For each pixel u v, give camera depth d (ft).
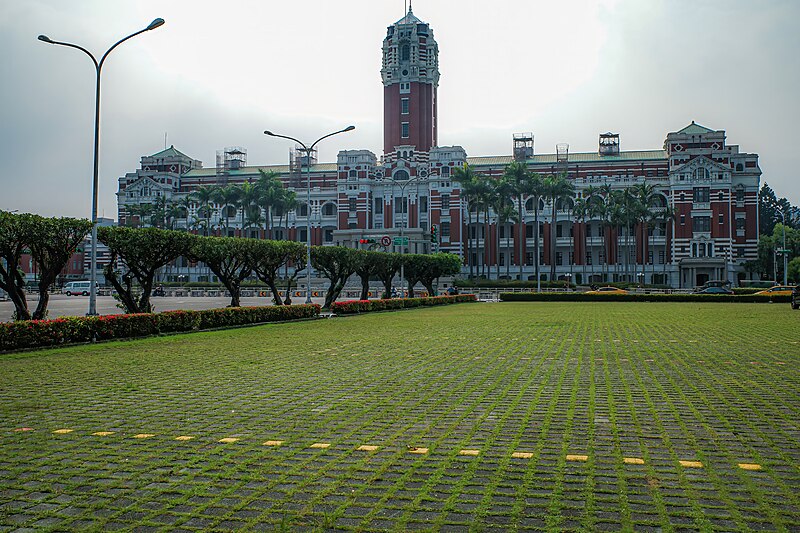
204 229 407.44
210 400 41.27
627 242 341.21
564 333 89.76
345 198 410.31
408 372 53.11
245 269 131.95
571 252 389.80
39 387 46.32
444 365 57.36
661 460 27.61
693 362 58.23
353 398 41.73
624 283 312.91
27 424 34.71
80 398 42.09
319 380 49.11
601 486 24.40
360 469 26.50
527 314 140.56
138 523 21.15
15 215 79.36
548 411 37.42
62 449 29.76
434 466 26.89
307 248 146.41
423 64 416.67
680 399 40.81
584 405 39.06
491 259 395.96
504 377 50.08
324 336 87.51
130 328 84.17
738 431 32.53
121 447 30.07
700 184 362.94
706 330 92.68
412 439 31.17
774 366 55.36
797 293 157.07
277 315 118.52
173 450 29.53
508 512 21.90
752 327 97.60
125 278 104.83
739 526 20.68
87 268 433.89
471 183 334.65
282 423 34.73
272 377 50.72
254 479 25.36
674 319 118.11
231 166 476.54
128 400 41.32
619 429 32.96
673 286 365.81
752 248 364.17
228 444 30.45
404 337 85.46
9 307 187.62
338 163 412.16
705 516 21.50
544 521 21.18
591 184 384.06
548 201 335.67
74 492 24.04
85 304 207.31
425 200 407.85
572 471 26.17
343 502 22.90
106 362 60.03
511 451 28.99
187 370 54.80
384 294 206.90
